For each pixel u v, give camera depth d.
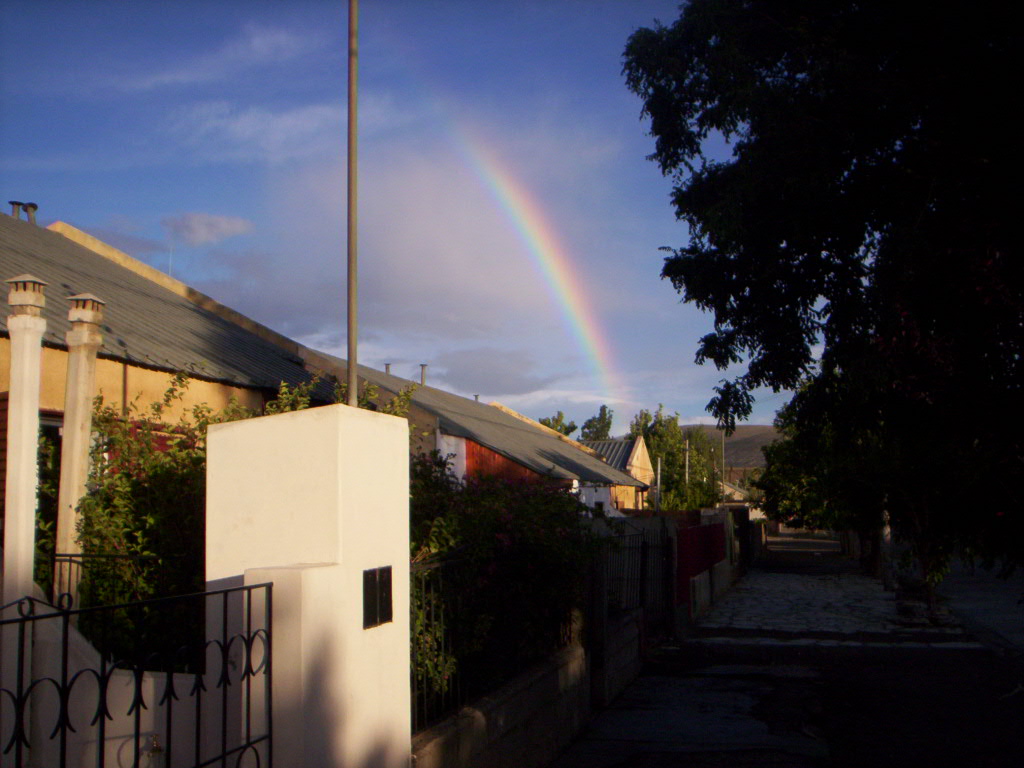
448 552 6.26
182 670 5.56
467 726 5.89
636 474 52.00
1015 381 5.40
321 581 4.01
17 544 6.02
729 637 15.86
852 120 8.35
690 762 7.83
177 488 6.35
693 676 12.03
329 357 19.78
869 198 8.69
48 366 9.27
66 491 6.71
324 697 4.00
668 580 15.14
